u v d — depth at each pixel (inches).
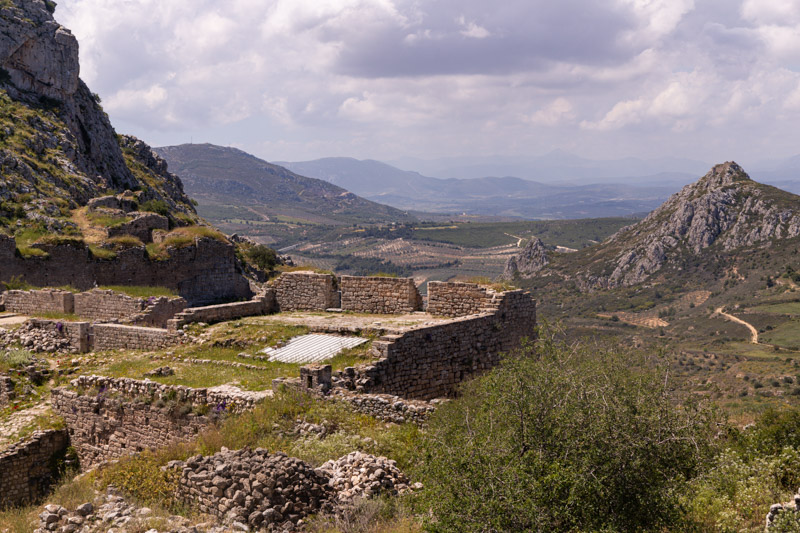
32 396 897.5
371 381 702.5
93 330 1069.1
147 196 3668.8
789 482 508.7
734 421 741.9
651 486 407.2
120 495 560.7
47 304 1277.1
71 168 2942.9
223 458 529.3
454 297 979.3
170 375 809.5
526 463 399.9
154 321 1175.6
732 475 478.9
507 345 925.2
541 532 369.1
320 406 645.3
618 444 408.5
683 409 455.8
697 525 441.1
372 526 456.1
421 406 623.8
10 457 737.6
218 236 2114.9
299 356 830.5
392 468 525.0
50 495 675.4
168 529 472.7
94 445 775.7
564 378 451.5
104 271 1807.3
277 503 477.4
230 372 806.5
